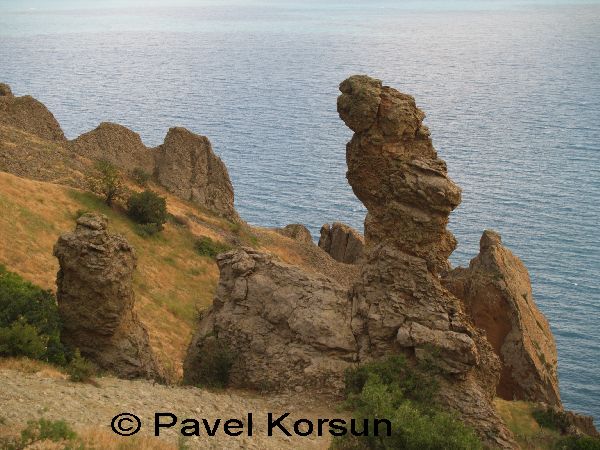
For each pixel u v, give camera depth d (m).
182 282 66.62
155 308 57.59
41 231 61.00
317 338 32.53
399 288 32.16
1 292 33.62
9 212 60.53
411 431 26.09
